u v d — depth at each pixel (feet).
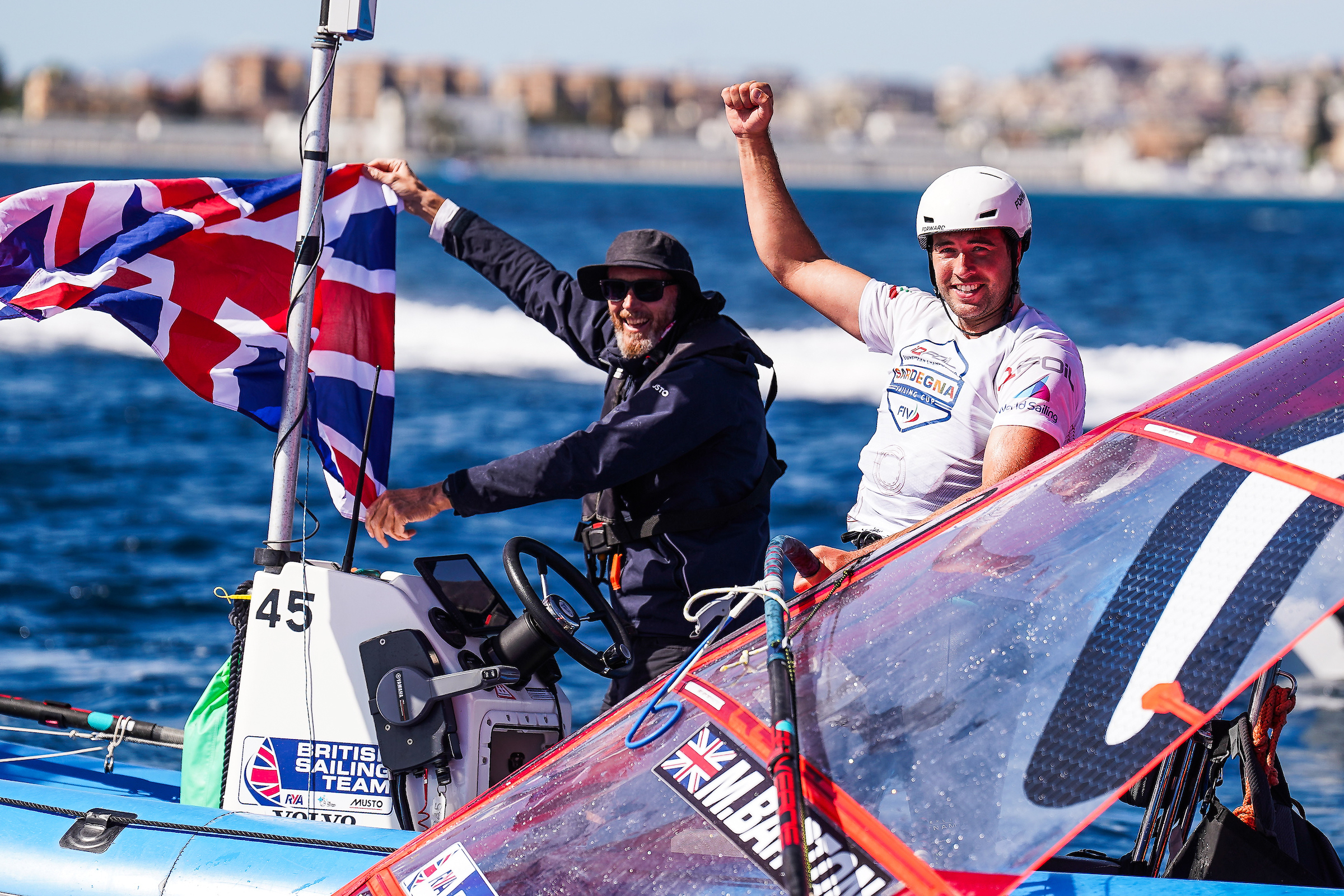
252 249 47.21
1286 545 28.94
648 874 29.66
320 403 48.03
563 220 575.79
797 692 31.24
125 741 56.75
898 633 31.60
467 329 233.35
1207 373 36.86
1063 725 27.99
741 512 44.34
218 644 82.12
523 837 31.96
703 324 43.80
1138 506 31.86
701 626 43.65
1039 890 31.60
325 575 40.81
